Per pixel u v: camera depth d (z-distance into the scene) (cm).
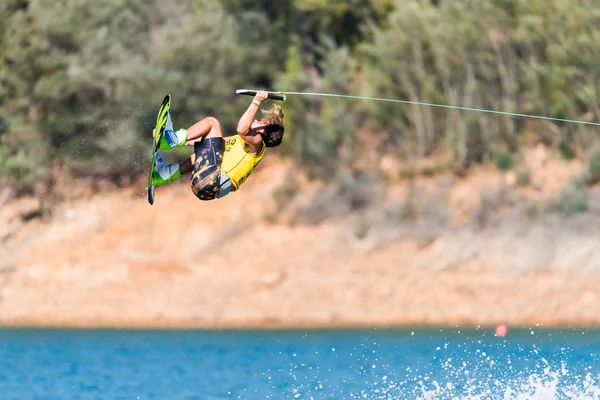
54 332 9575
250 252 11088
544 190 11462
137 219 11444
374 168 11812
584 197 11319
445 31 12181
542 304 10581
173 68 12125
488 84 12200
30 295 10762
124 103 12031
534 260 10875
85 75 11856
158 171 3750
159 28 12288
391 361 7400
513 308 10562
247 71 12538
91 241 11256
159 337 9238
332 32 13350
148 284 10844
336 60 12544
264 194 11606
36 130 11869
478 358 7500
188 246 11125
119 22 12175
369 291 10725
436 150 12019
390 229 11231
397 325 10169
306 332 9619
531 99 12000
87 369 7138
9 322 10312
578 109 12075
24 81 11888
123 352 8194
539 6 12138
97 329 9831
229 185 3728
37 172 11656
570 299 10619
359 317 10506
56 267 10988
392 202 11419
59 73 11875
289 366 7219
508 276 10794
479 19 12225
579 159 11762
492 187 11500
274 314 10550
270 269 10906
